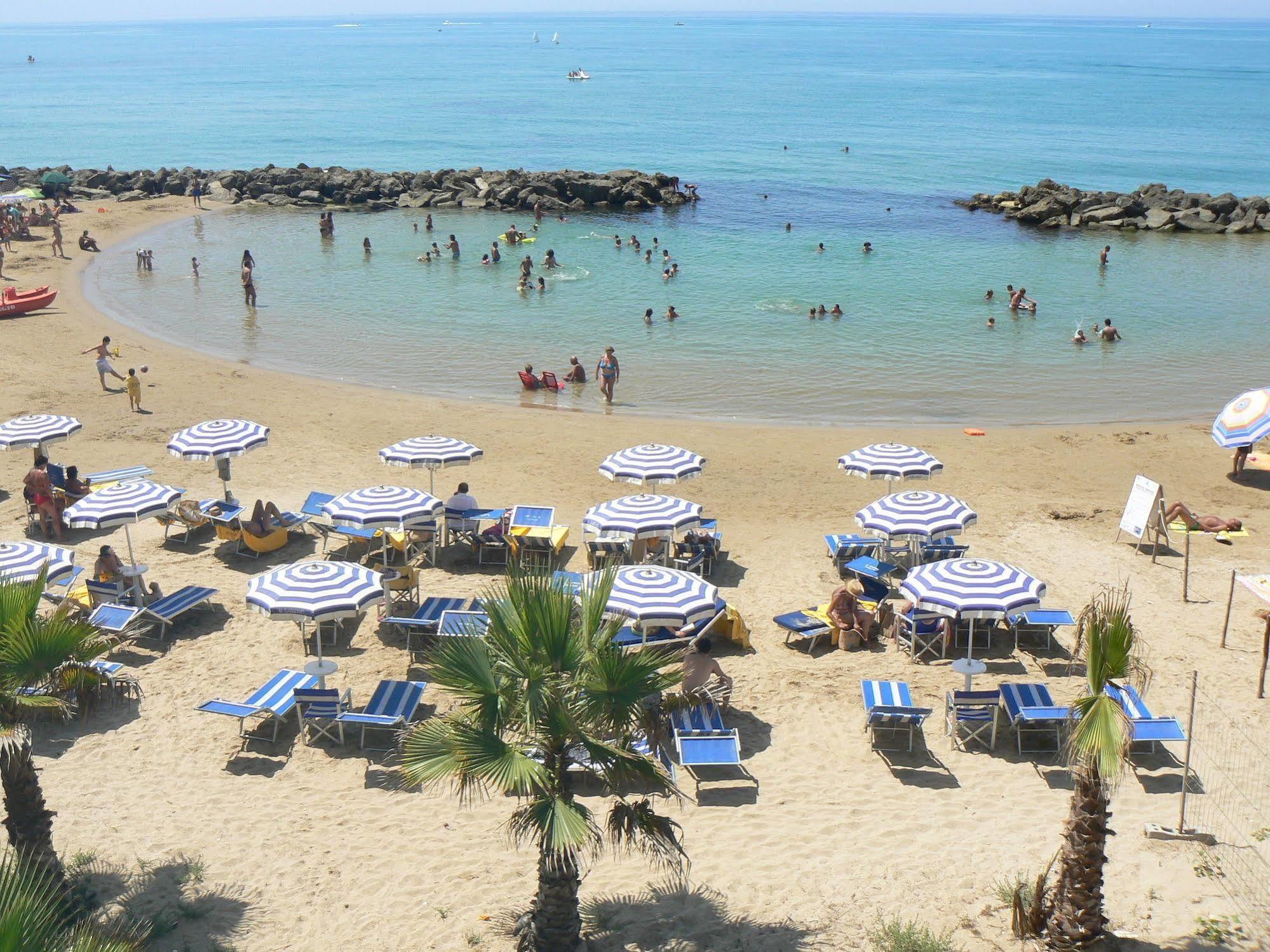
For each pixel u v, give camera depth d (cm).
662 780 1023
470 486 2584
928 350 3925
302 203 7388
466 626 1148
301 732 1500
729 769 1452
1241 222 6631
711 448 2902
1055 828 1299
